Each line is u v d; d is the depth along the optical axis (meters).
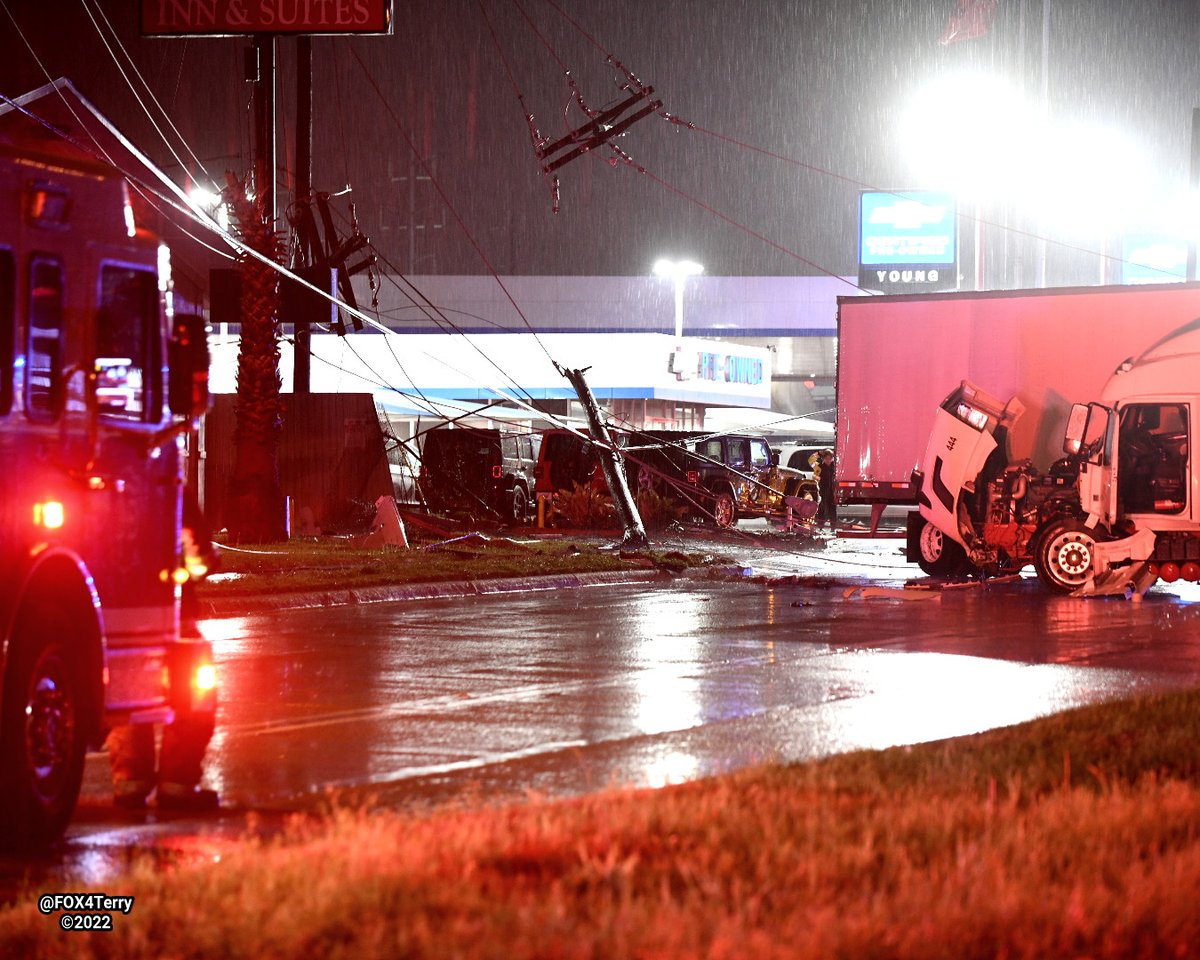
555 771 38.09
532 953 19.83
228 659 59.47
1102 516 87.19
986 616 76.62
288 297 138.38
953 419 97.69
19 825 29.20
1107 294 103.25
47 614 30.03
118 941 21.53
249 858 25.33
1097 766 34.31
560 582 96.31
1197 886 22.83
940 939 20.23
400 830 26.94
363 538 111.75
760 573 105.81
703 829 26.97
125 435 32.41
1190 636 67.69
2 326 29.14
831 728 44.25
